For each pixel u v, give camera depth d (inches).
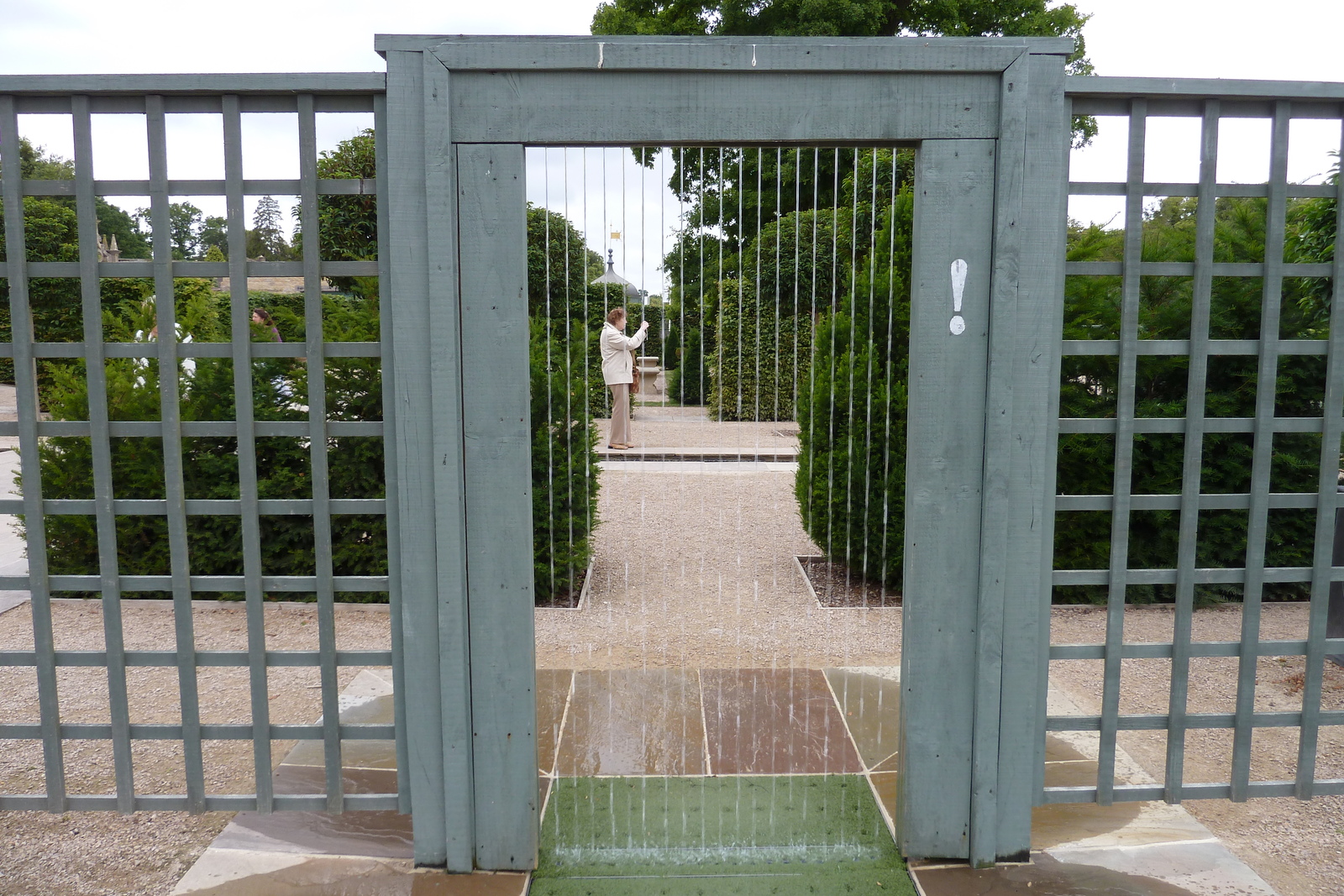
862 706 123.9
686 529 249.0
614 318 374.0
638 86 74.6
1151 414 170.1
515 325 78.4
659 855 86.7
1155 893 80.6
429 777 83.4
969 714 83.6
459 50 73.9
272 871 84.0
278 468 177.5
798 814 94.7
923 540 81.5
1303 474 175.0
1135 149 78.8
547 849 88.0
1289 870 86.8
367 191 77.9
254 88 75.0
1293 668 149.1
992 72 75.0
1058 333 80.0
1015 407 78.8
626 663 144.6
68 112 77.9
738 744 111.9
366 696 131.3
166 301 79.3
